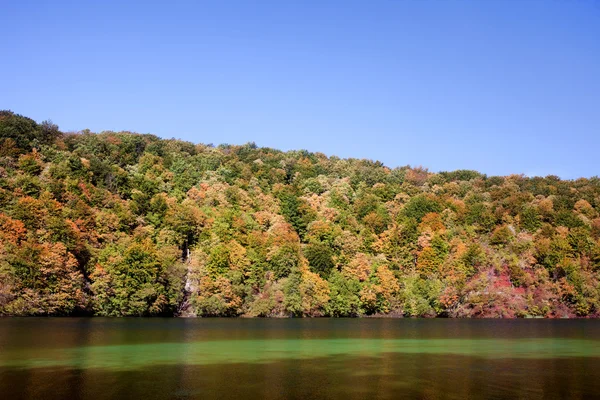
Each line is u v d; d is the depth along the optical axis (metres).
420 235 130.12
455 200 150.38
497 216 139.75
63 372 37.84
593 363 46.34
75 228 96.25
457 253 121.81
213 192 135.25
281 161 183.25
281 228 124.06
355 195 159.00
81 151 143.00
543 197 153.38
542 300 118.38
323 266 116.88
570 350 54.91
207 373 39.03
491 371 41.88
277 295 106.81
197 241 118.69
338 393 33.78
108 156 149.25
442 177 191.75
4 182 103.00
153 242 112.19
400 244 129.75
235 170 160.88
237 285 106.75
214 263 107.50
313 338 63.41
